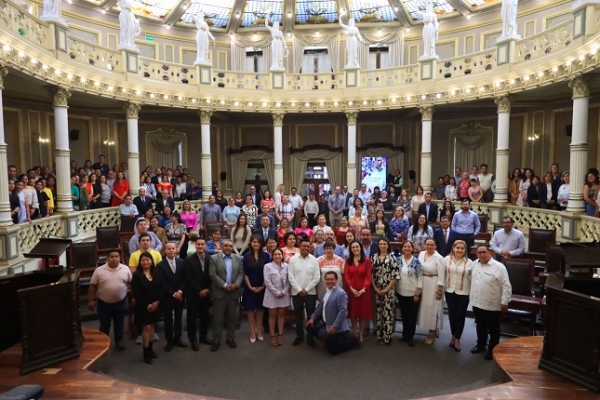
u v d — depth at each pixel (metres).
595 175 8.91
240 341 6.87
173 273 6.48
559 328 4.46
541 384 4.31
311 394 5.21
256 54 18.42
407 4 16.59
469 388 5.19
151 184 12.83
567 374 4.38
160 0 16.44
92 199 11.17
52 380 4.37
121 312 6.41
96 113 15.22
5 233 7.55
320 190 18.05
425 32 13.73
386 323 6.68
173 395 4.15
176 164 17.44
